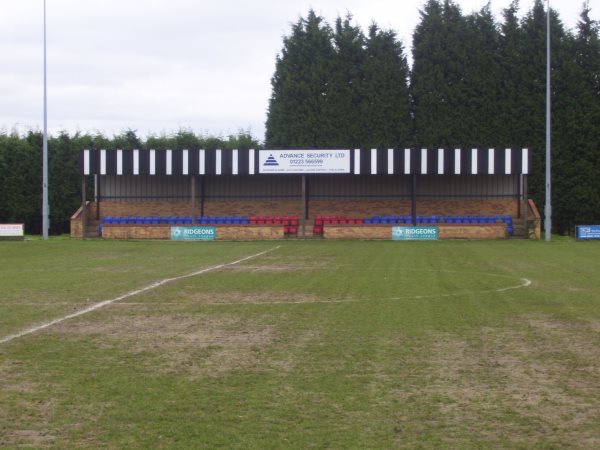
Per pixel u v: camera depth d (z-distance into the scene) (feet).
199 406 29.71
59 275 79.87
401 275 79.87
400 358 38.24
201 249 124.67
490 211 178.50
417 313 53.01
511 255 109.60
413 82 205.98
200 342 42.52
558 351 40.01
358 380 33.73
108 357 38.50
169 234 157.48
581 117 189.57
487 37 200.54
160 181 180.96
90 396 31.14
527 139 195.93
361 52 208.23
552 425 27.53
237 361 37.60
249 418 28.19
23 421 27.89
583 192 188.85
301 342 42.42
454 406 29.81
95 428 27.07
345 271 84.69
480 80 200.03
